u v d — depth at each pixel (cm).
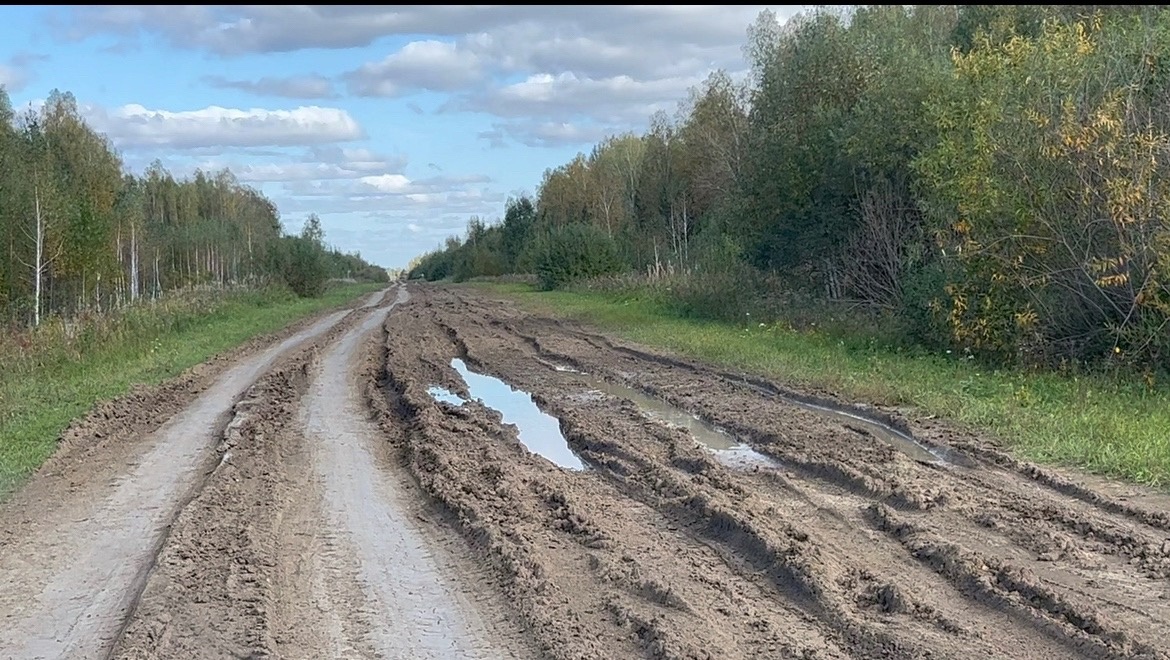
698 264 3647
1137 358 1498
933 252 2312
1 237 3067
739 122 4550
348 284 11700
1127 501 923
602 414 1552
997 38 2089
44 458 1280
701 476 1083
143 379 2047
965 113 1842
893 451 1188
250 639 669
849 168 2592
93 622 729
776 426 1366
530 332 3119
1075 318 1636
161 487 1148
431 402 1673
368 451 1334
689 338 2458
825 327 2358
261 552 862
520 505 988
